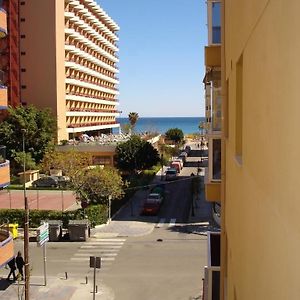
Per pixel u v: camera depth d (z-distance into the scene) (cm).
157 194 3866
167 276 2170
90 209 3144
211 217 3444
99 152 5741
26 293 1662
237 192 647
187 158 7738
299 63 235
